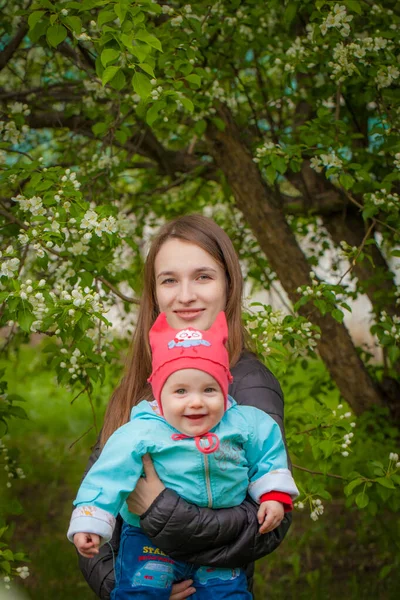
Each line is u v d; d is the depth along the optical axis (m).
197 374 1.96
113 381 5.23
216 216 5.59
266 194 4.31
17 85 4.70
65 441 7.41
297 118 4.74
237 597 2.06
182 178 5.15
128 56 2.66
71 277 3.19
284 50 4.09
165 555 2.07
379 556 4.71
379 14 3.68
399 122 3.56
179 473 1.98
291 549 4.93
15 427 7.73
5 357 4.60
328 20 3.28
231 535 1.99
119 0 2.62
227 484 2.01
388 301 4.46
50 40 2.82
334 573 4.65
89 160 4.50
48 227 2.87
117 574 2.11
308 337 3.50
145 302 2.45
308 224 5.30
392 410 4.48
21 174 3.17
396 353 3.26
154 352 2.08
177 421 1.98
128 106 3.76
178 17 3.40
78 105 4.46
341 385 4.41
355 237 4.77
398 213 3.68
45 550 4.93
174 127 4.51
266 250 4.34
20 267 3.15
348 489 2.99
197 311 2.27
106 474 1.97
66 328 2.77
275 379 2.34
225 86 4.43
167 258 2.29
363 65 3.52
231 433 2.02
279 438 2.11
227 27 3.93
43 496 6.00
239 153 4.25
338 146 3.51
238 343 2.34
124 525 2.17
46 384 9.18
